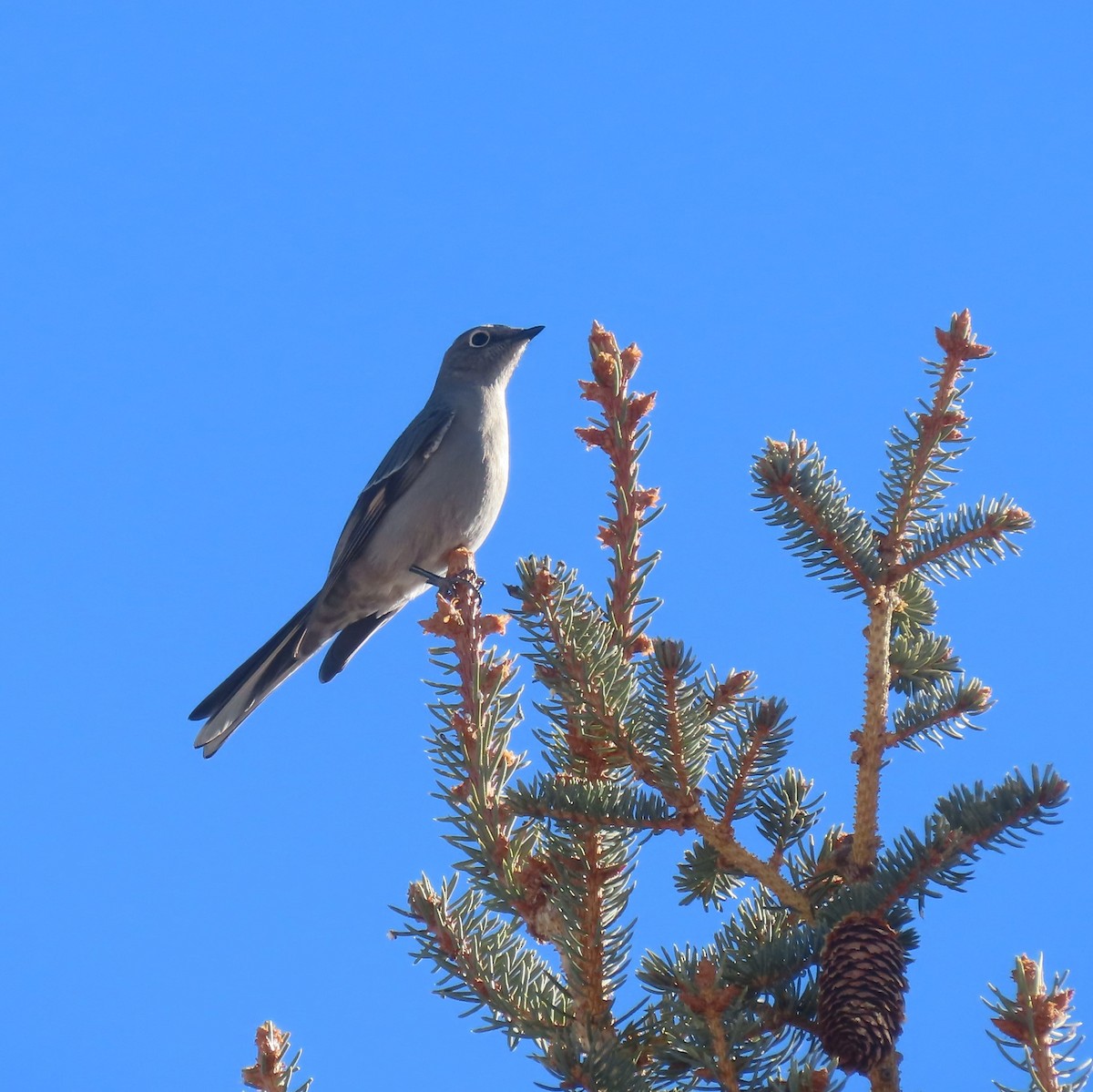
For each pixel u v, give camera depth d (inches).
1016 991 247.4
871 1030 255.4
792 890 297.1
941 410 330.6
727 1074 259.8
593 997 293.4
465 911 308.8
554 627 314.8
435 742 328.2
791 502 326.3
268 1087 267.1
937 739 305.4
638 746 309.6
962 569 332.8
